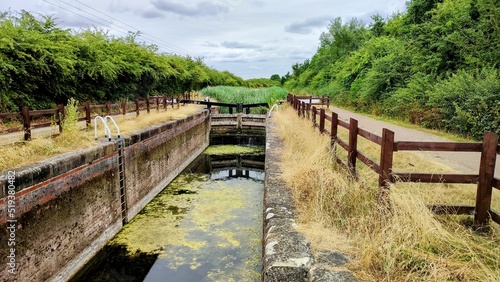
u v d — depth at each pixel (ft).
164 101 61.41
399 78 74.13
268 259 11.50
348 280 10.05
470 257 11.37
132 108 67.87
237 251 23.91
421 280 9.97
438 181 14.76
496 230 14.11
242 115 75.15
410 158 26.86
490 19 45.85
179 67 104.68
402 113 59.93
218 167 53.83
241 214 30.96
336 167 22.07
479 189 14.33
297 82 222.69
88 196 23.13
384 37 101.45
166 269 21.80
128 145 29.50
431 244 11.79
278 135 39.11
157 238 26.20
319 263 11.07
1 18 42.39
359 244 12.10
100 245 24.62
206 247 24.56
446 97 44.60
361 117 67.82
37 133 31.48
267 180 20.76
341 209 15.56
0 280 15.62
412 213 12.62
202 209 32.40
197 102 77.61
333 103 115.96
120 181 28.12
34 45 41.16
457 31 52.01
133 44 80.48
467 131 39.81
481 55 46.34
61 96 50.01
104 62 56.24
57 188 19.81
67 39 52.16
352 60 110.42
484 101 38.06
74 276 21.56
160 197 36.42
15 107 40.29
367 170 22.56
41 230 18.49
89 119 34.71
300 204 16.46
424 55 59.72
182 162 48.91
